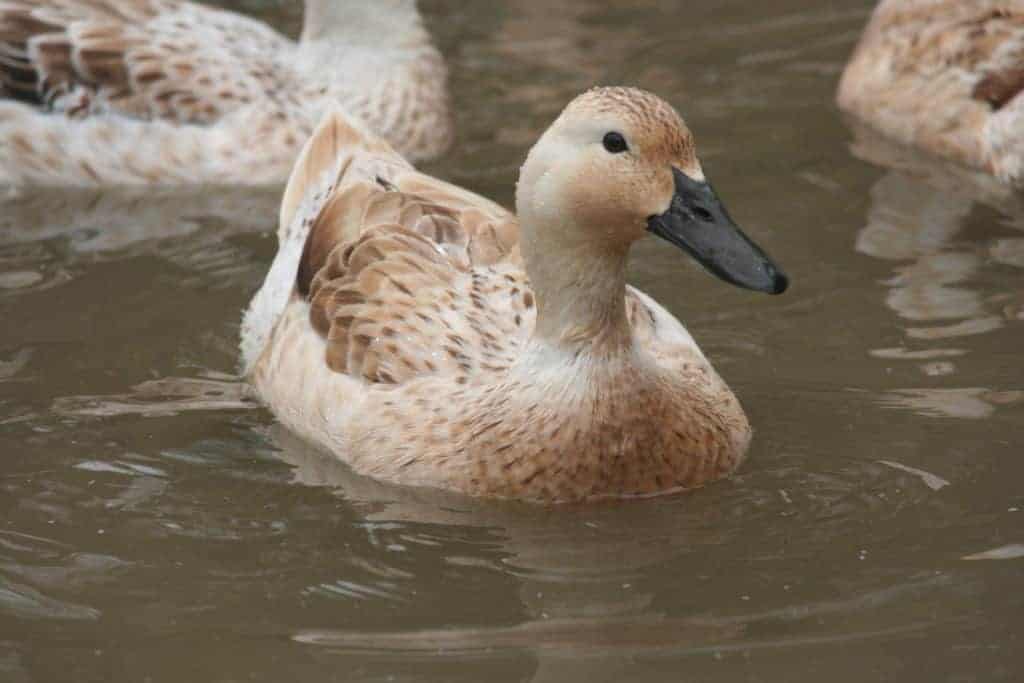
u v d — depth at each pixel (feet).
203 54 56.24
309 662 33.06
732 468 39.29
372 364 40.09
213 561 36.50
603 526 37.55
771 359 43.78
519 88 59.52
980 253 48.39
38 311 46.65
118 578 35.94
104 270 48.93
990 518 37.06
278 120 55.67
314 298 41.68
